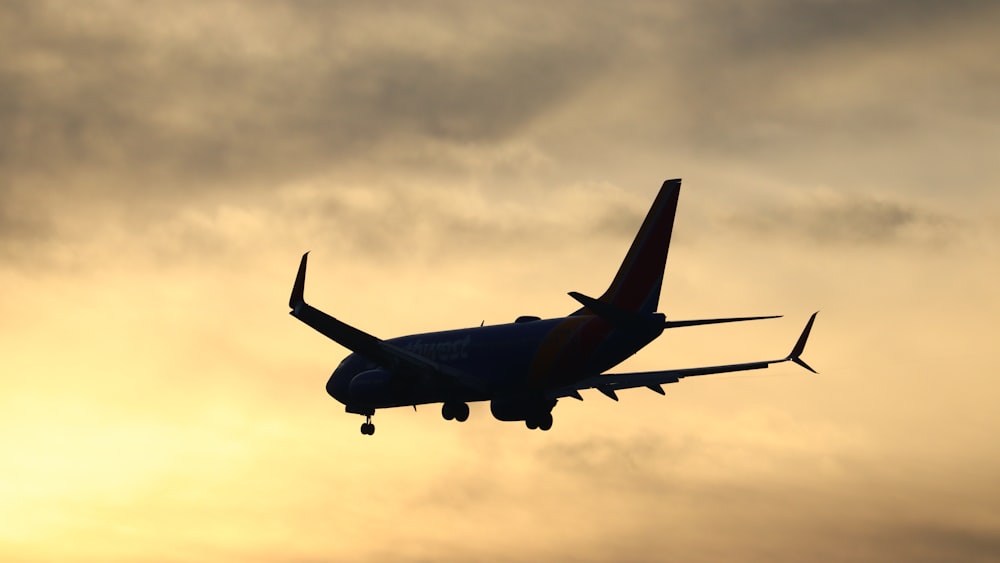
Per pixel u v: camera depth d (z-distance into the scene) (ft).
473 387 641.81
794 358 622.13
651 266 604.90
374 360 615.16
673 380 639.35
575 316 628.28
